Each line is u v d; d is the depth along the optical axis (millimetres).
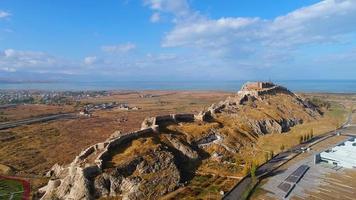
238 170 191750
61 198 162000
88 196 156500
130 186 163125
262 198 156625
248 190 163125
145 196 159375
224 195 158875
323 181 176875
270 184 172250
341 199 156125
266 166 198250
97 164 169000
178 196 160125
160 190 165250
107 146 183500
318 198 157000
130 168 172375
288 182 174250
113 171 166500
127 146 192500
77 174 165625
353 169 193750
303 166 198375
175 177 176375
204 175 186750
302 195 160375
